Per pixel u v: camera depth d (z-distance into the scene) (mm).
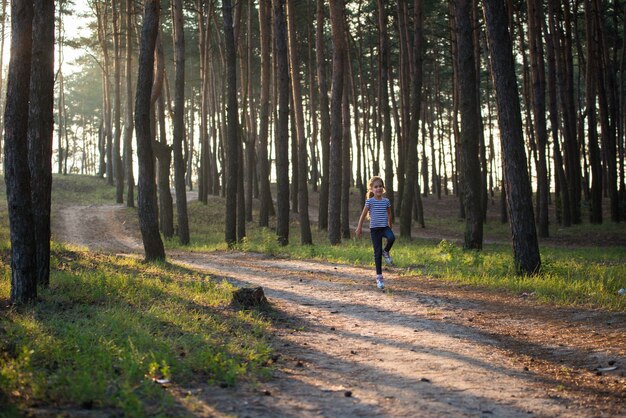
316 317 8906
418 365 6086
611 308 8922
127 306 8609
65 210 43188
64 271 12422
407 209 28547
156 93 26203
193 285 11359
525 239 12773
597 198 34719
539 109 30328
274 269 15945
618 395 5051
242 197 27031
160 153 27531
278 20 23516
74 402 4387
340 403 4762
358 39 45750
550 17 31922
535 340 7277
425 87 50562
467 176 20203
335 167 25516
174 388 4926
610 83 34938
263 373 5516
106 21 40781
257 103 53812
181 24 26078
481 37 37219
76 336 6285
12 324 6891
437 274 13555
